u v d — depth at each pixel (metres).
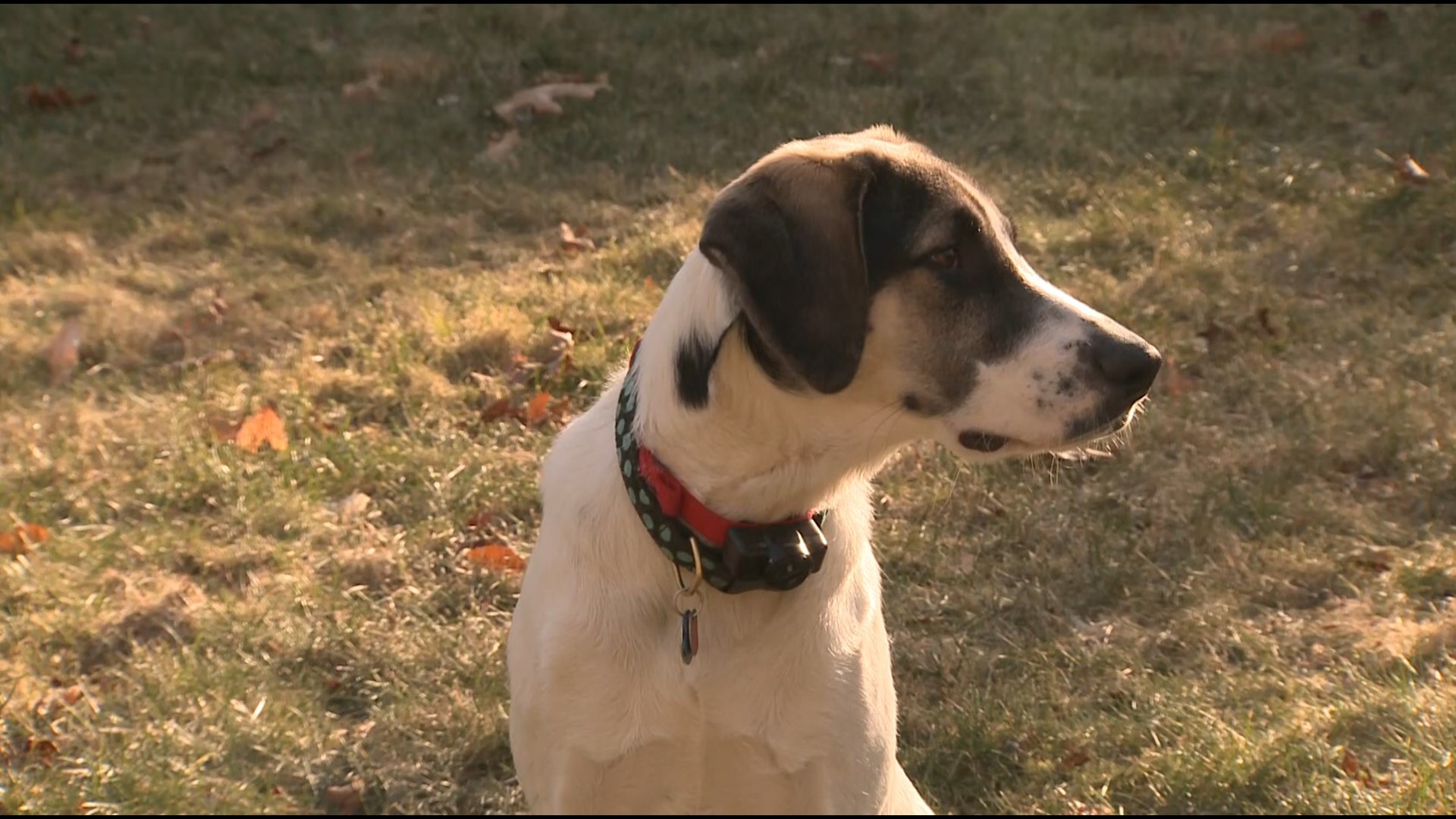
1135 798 6.28
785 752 5.02
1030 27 13.97
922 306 4.77
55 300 10.39
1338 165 11.17
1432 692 6.50
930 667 7.10
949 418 4.88
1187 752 6.34
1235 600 7.38
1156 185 11.12
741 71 13.35
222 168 12.46
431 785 6.50
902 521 8.09
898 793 5.50
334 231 11.56
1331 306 9.62
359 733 6.80
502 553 7.78
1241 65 12.91
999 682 6.99
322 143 12.66
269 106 13.30
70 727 6.75
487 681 7.00
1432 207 10.35
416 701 6.91
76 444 8.80
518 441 8.79
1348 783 6.03
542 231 11.40
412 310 10.12
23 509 8.29
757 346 4.65
